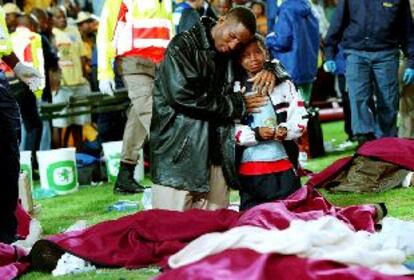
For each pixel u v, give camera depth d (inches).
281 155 609.6
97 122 1259.2
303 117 598.2
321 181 815.7
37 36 1059.3
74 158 1010.7
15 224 626.2
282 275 445.7
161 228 563.5
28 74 654.5
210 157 585.3
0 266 567.5
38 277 557.0
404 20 994.1
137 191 938.7
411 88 1047.0
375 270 455.8
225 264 450.9
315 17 1116.5
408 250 529.3
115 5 875.4
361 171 801.6
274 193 605.0
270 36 1099.9
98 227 580.7
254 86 589.0
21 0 1417.3
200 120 575.5
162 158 581.3
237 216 561.3
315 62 1115.9
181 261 469.7
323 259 453.1
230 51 573.9
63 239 572.4
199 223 560.1
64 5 1441.9
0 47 634.8
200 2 1005.2
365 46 996.6
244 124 594.6
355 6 996.6
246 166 606.9
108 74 883.4
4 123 607.8
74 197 954.1
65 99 1309.1
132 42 876.0
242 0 1396.4
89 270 553.0
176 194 579.8
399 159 794.2
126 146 927.0
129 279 525.0
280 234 474.0
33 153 1160.2
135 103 887.1
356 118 1005.2
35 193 986.7
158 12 880.3
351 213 587.2
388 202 740.0
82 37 1359.5
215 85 576.1
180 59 567.8
